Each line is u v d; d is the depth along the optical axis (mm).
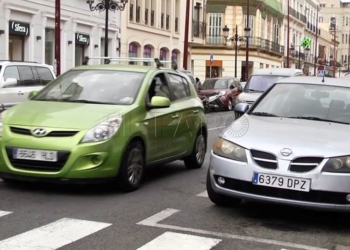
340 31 116688
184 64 32031
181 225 6266
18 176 7324
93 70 8930
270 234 6066
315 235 6102
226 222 6477
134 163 7879
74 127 7258
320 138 6387
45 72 14664
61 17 25844
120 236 5750
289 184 6031
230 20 54500
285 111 7566
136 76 8656
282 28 67500
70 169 7109
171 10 39312
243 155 6305
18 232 5773
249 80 20578
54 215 6473
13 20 22844
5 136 7348
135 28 33906
